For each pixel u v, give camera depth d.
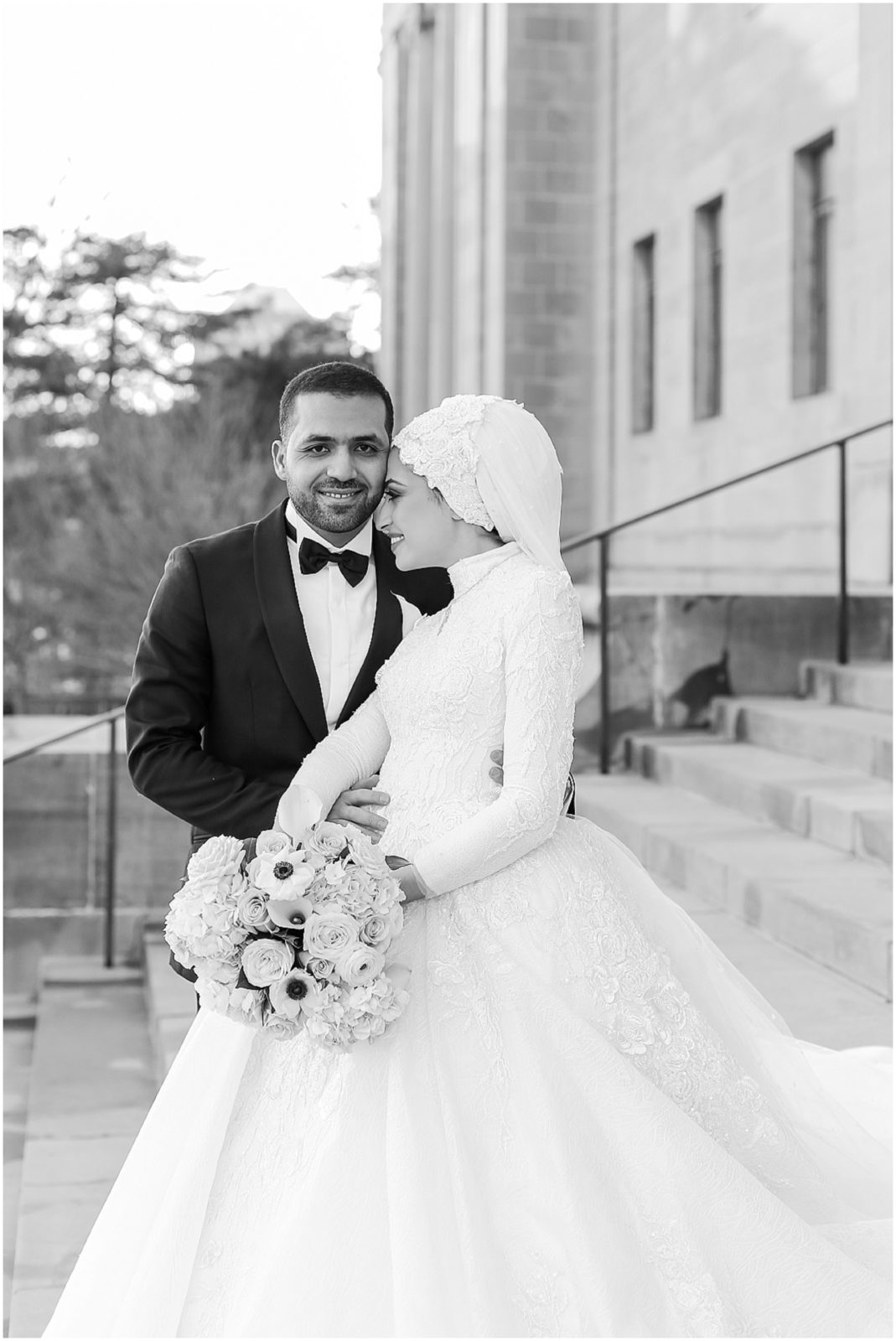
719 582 10.32
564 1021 2.19
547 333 12.76
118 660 15.94
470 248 13.52
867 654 7.16
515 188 12.67
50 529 17.89
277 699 2.63
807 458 9.08
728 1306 2.06
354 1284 2.00
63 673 16.55
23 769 6.34
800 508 9.16
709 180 10.56
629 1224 2.09
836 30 8.71
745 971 4.30
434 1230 2.00
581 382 12.83
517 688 2.26
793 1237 2.13
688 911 4.98
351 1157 2.08
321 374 2.48
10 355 19.19
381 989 2.04
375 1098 2.12
